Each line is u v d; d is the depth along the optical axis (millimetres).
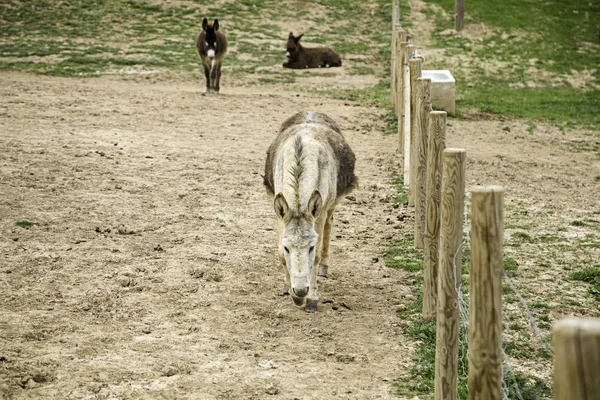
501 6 48719
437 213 9133
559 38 43250
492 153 20859
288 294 10375
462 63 38250
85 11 43031
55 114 21922
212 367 8133
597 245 12977
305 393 7562
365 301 10266
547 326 9539
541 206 15633
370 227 13664
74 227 12750
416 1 49438
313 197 8547
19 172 15719
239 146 19562
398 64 23109
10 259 11125
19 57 34812
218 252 11984
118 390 7504
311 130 10172
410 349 8742
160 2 45438
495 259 5055
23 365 7910
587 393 2873
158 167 17000
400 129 19594
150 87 29969
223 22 43188
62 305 9648
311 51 36688
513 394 7477
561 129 25125
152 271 11023
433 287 9383
